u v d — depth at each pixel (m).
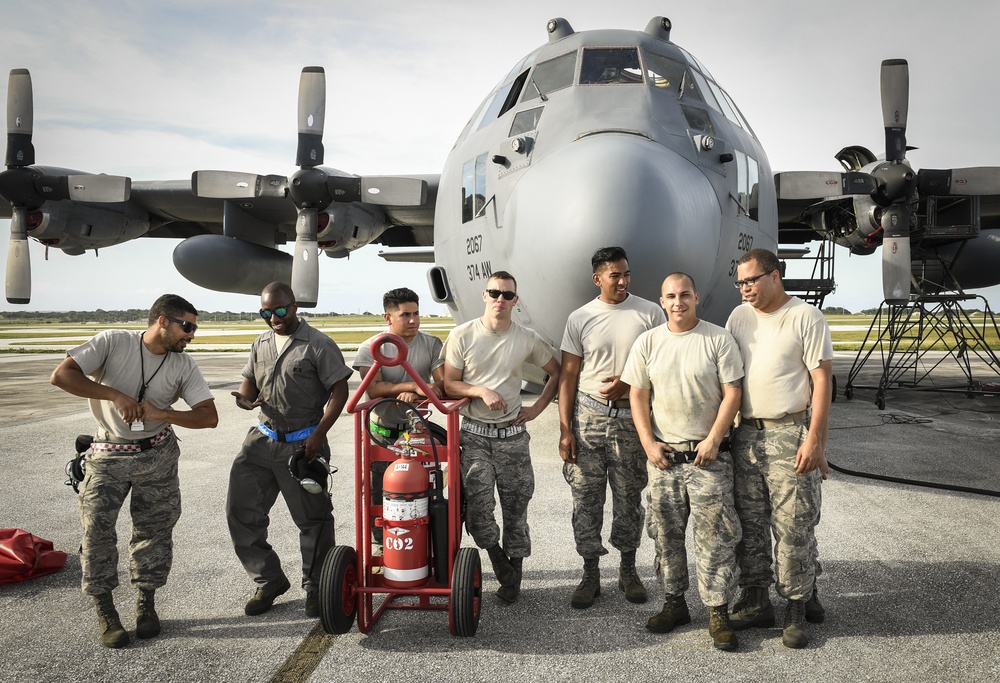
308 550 3.40
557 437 7.75
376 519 3.29
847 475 5.80
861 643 2.94
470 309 7.07
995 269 11.66
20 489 5.71
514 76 7.06
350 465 6.81
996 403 10.26
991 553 3.97
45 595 3.58
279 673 2.76
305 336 3.43
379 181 9.18
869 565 3.81
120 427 3.11
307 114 9.19
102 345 3.11
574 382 3.57
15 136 10.65
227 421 9.55
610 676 2.70
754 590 3.19
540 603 3.45
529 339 3.57
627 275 3.49
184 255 11.70
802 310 3.04
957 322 10.51
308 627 3.20
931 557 3.92
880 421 8.65
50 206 11.30
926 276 11.83
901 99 8.41
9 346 36.84
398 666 2.80
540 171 5.45
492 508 3.43
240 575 3.84
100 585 3.06
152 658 2.90
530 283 5.30
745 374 3.13
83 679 2.71
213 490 5.68
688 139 5.75
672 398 3.10
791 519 2.97
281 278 13.15
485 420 3.50
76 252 13.02
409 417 3.23
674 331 3.14
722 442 3.09
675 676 2.69
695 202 5.14
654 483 3.17
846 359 19.31
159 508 3.20
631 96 6.00
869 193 7.71
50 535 4.54
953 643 2.92
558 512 4.93
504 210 5.77
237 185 9.42
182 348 3.27
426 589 3.03
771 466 3.04
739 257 5.89
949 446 7.05
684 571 3.16
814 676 2.67
